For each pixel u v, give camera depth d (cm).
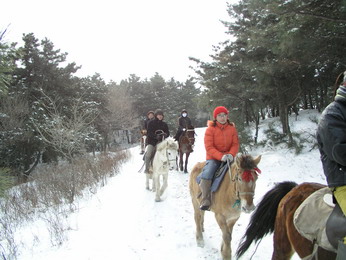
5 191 520
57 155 1995
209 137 485
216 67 1377
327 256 267
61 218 704
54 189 932
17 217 745
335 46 839
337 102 253
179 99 5156
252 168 387
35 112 1897
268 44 862
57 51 2408
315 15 696
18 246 556
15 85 2136
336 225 254
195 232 579
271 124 1401
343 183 249
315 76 1323
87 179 1061
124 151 2041
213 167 473
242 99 1433
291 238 311
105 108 3272
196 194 516
